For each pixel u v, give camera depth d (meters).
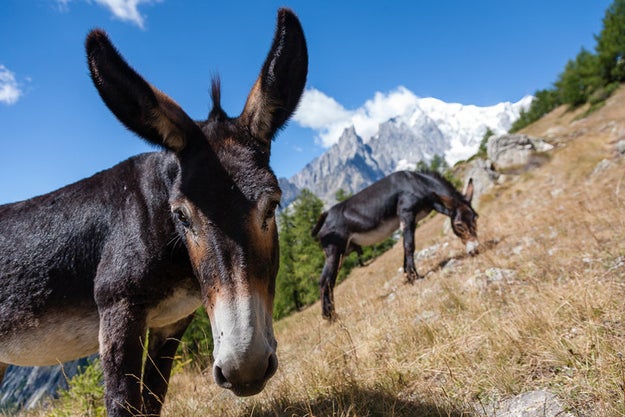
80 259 1.01
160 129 0.85
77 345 1.04
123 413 0.86
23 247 1.04
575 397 0.83
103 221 1.01
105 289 0.94
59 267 1.01
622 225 2.01
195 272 0.82
